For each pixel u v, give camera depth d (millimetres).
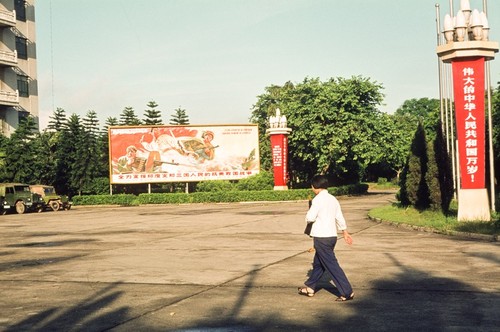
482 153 17359
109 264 11688
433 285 8562
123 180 48719
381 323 6363
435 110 63875
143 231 20078
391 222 19641
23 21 58344
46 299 8188
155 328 6348
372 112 50000
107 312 7230
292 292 8289
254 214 28547
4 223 27875
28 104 58688
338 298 7633
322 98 47125
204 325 6441
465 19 17438
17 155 45844
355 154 48469
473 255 11648
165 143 49031
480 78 17375
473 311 6852
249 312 7047
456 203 23016
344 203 37406
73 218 30219
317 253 7680
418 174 21375
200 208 37469
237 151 49469
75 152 52469
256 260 11828
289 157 52469
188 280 9516
